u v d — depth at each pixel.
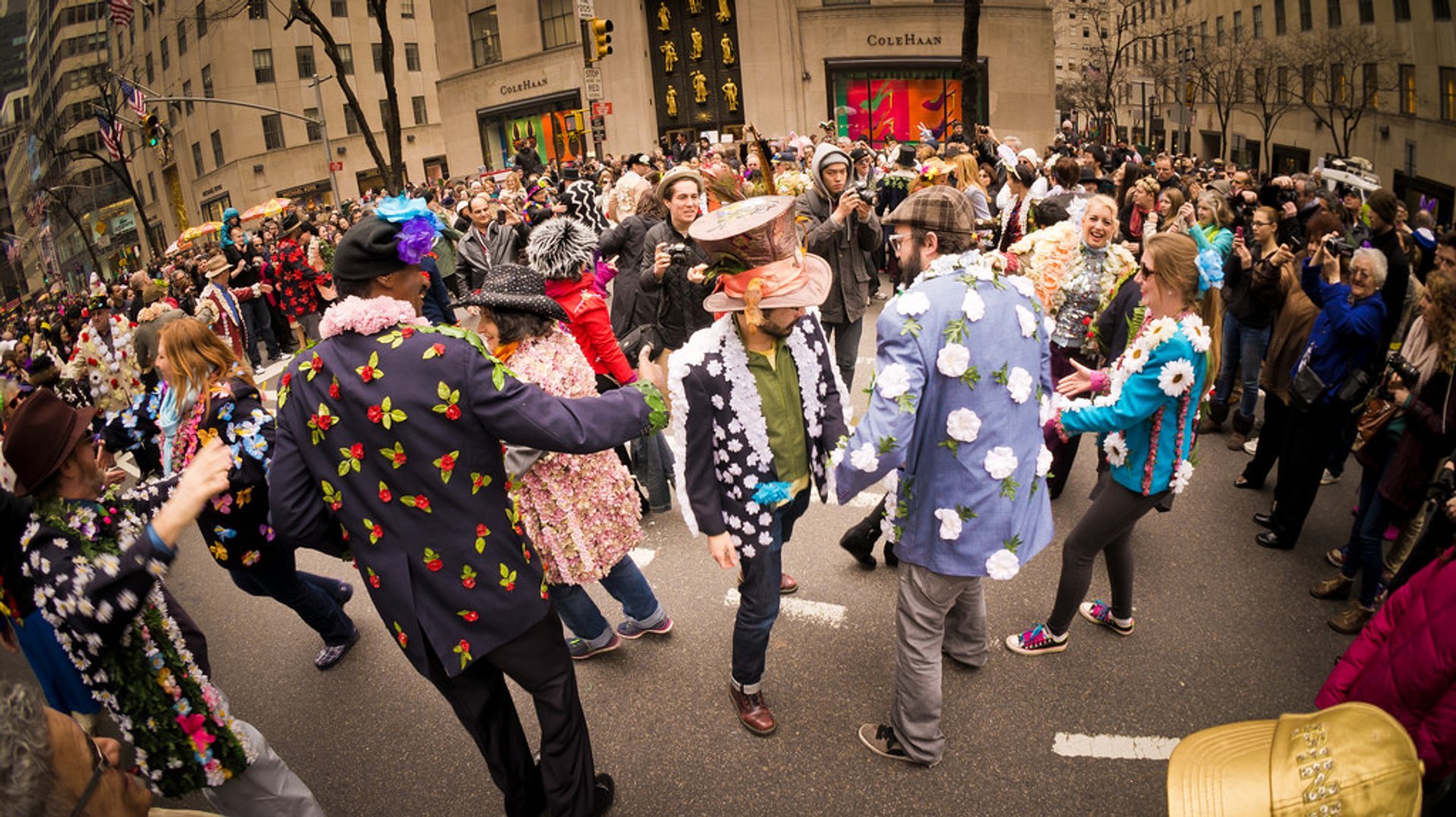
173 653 2.37
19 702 1.47
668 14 33.72
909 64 32.19
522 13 34.88
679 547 4.70
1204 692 3.31
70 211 54.09
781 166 11.52
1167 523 4.69
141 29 57.84
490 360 2.23
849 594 4.12
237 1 35.91
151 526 2.06
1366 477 3.67
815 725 3.27
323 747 3.44
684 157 23.16
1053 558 4.36
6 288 93.88
